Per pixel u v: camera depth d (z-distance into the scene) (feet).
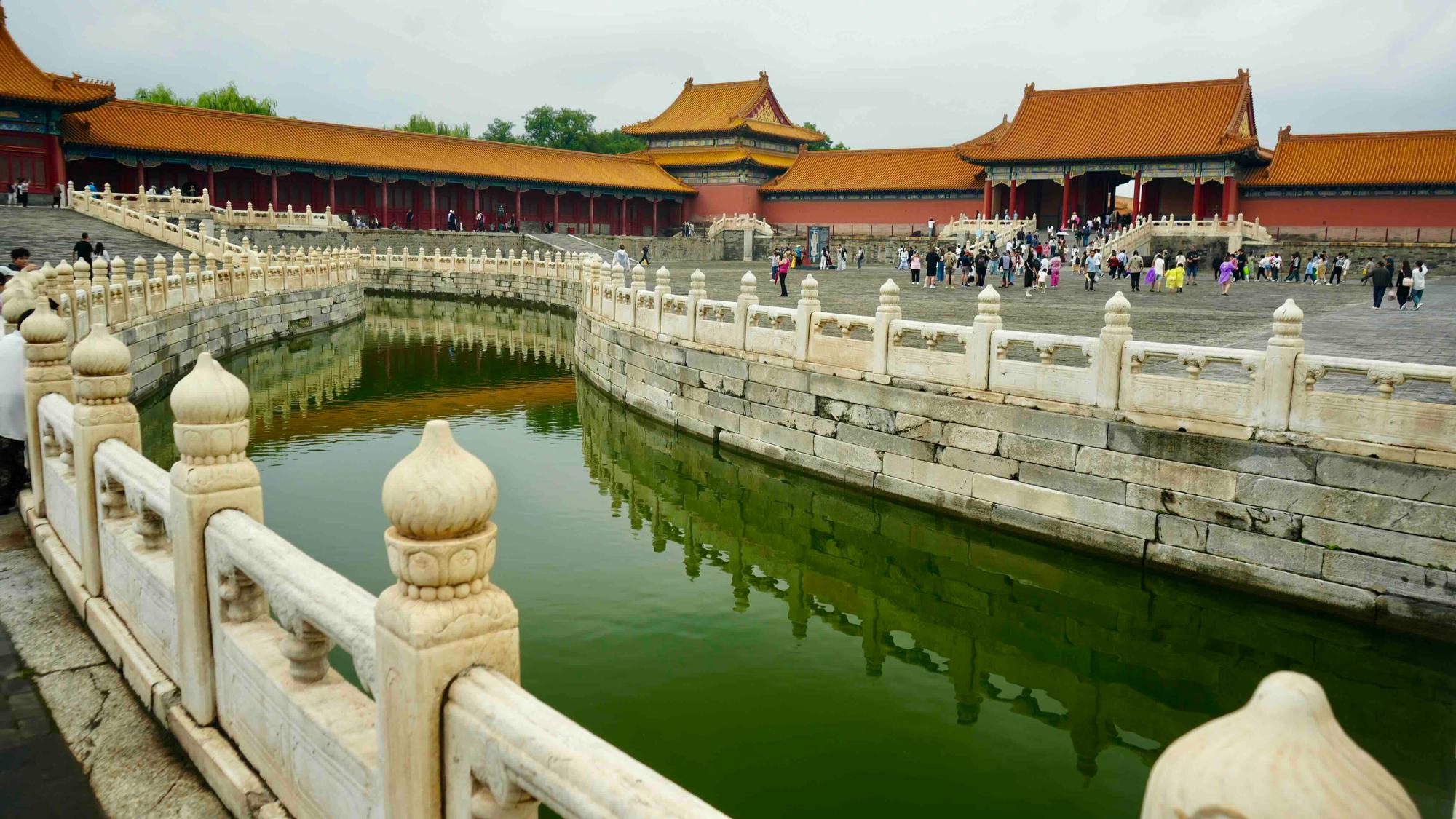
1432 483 36.65
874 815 29.27
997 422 50.11
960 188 273.95
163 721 21.45
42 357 33.45
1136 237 213.46
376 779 13.79
